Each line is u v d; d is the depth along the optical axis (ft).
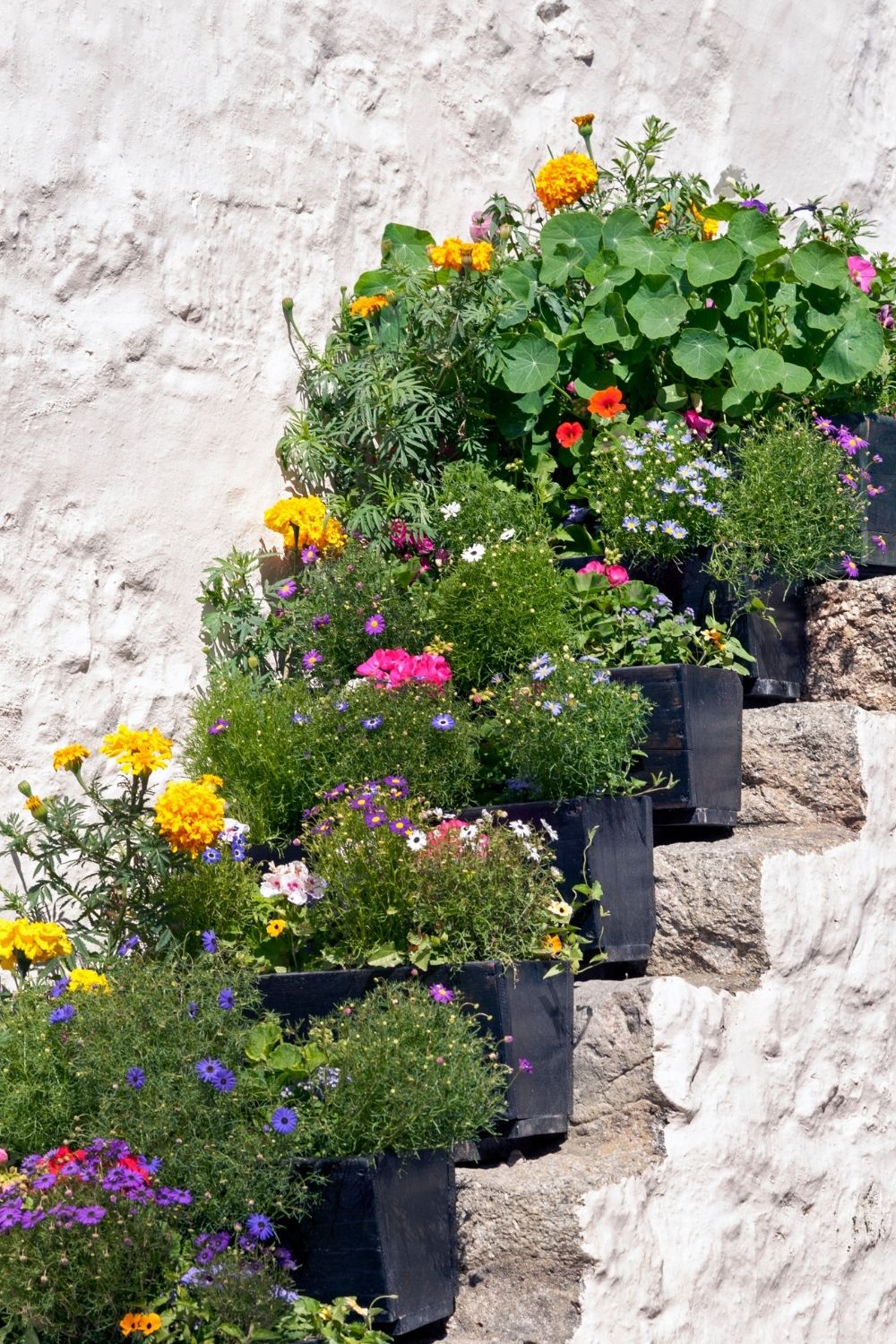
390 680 18.02
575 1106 15.74
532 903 15.57
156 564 19.77
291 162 22.07
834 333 21.94
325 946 16.07
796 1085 16.89
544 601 19.16
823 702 19.92
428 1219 13.67
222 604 20.26
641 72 28.12
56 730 18.48
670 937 17.43
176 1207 12.59
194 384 20.45
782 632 20.30
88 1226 11.89
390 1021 13.79
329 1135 13.35
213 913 16.74
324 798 17.30
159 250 20.17
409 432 21.40
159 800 15.78
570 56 26.84
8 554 18.22
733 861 17.12
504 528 20.72
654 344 22.26
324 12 22.75
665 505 19.97
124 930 16.88
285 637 20.38
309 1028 15.33
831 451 20.40
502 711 17.43
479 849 15.55
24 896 17.70
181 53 20.62
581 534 21.44
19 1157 13.69
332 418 21.98
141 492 19.69
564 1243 13.79
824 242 21.68
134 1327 11.87
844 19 32.32
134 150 19.95
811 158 31.60
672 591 20.52
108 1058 13.28
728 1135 15.83
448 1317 14.07
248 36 21.58
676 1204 15.03
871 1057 18.01
